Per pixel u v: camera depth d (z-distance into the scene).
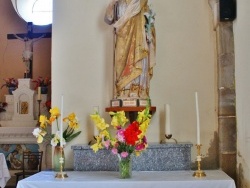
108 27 3.30
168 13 3.27
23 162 5.04
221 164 2.98
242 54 2.77
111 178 2.56
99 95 3.25
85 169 2.96
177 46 3.24
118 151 2.53
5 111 5.62
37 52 5.80
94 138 3.06
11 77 5.89
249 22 2.57
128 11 2.93
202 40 3.23
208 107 3.17
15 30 5.94
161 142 3.14
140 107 2.89
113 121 2.58
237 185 2.91
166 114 3.04
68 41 3.32
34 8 5.73
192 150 3.13
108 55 3.28
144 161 2.91
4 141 5.44
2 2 5.99
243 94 2.75
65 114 3.25
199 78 3.20
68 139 3.15
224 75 3.02
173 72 3.22
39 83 5.50
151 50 3.02
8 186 5.01
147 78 2.97
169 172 2.80
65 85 3.28
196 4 3.26
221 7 2.98
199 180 2.43
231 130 2.98
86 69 3.29
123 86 2.94
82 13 3.34
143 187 2.42
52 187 2.46
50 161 5.29
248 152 2.62
